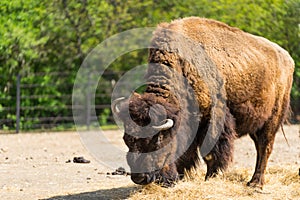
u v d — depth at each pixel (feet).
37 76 208.44
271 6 221.87
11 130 200.34
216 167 89.71
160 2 223.51
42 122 210.38
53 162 124.57
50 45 213.87
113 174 110.01
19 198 88.43
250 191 87.51
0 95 202.28
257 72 93.66
